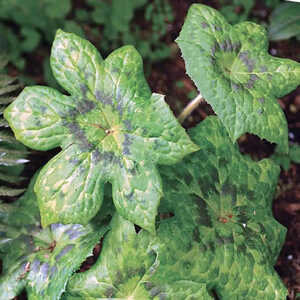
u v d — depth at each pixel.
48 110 0.77
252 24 0.84
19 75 1.10
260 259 0.86
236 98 0.78
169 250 0.82
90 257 0.98
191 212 0.85
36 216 0.88
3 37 1.11
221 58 0.80
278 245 0.91
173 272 0.82
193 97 1.14
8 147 0.93
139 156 0.77
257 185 0.91
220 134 0.90
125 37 1.15
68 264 0.82
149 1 1.20
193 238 0.83
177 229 0.83
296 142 1.13
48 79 1.09
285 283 1.04
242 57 0.81
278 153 1.11
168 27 1.19
